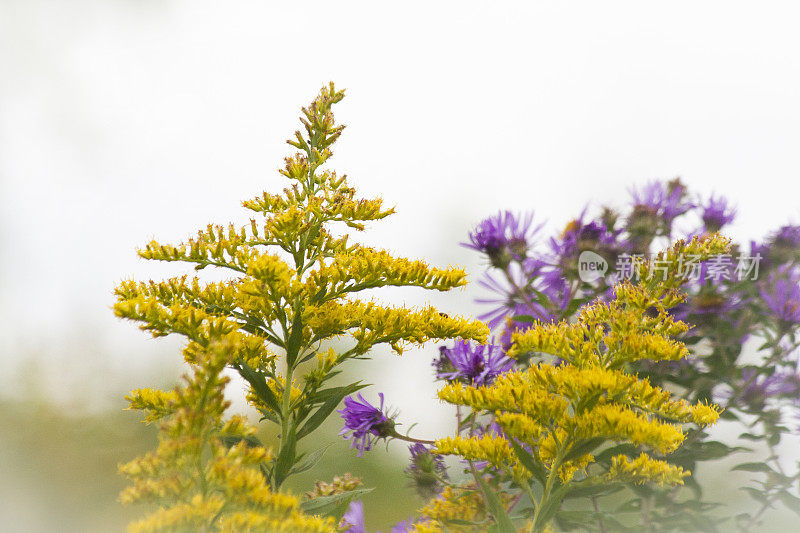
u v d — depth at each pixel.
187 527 0.95
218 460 0.96
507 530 1.03
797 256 1.12
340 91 1.07
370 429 1.09
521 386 1.03
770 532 1.09
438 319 1.06
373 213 1.05
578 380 1.02
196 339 1.03
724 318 1.12
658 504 1.09
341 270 1.04
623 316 1.03
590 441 1.02
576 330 1.03
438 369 1.11
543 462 1.04
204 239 1.04
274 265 1.02
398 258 1.05
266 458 0.97
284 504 0.97
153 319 1.02
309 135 1.06
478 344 1.10
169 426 0.96
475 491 1.08
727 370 1.12
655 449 1.01
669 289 1.04
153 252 1.04
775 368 1.12
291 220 1.04
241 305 1.05
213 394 0.96
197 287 1.04
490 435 1.06
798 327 1.11
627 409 1.02
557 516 1.08
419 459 1.11
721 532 1.09
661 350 1.02
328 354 1.06
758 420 1.11
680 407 1.02
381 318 1.06
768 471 1.11
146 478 0.96
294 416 1.06
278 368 1.07
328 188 1.06
